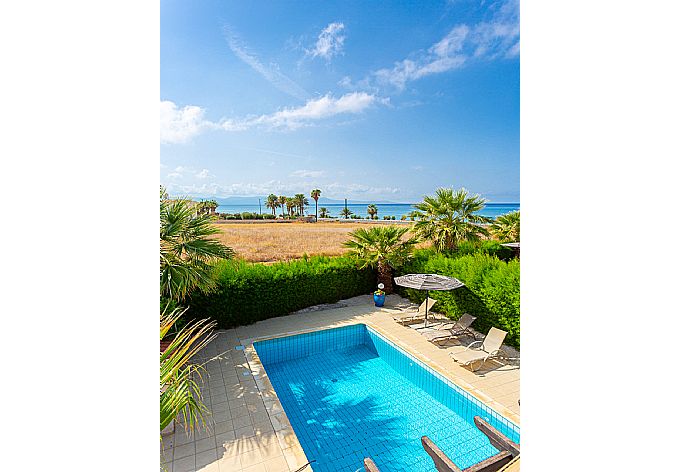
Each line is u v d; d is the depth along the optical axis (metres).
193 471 4.35
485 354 6.87
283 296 10.27
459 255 11.93
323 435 5.62
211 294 8.96
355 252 12.29
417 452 5.21
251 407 5.68
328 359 8.59
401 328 9.17
